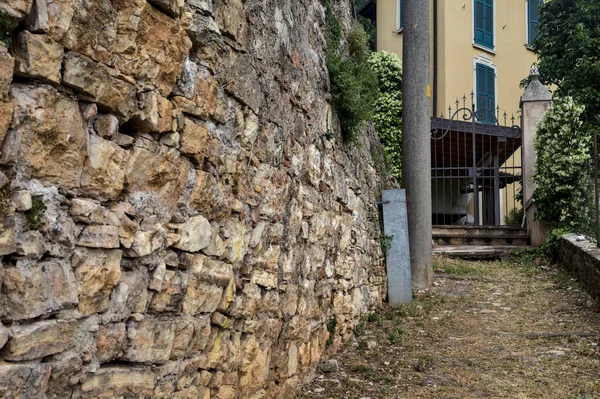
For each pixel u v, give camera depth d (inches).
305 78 155.3
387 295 275.0
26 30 58.8
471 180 618.8
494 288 299.7
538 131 400.2
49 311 61.9
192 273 89.5
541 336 210.8
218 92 97.3
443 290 298.0
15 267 58.1
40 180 61.1
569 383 162.2
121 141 73.3
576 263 307.6
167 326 82.4
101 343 69.9
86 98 66.6
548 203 393.1
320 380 159.6
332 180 183.8
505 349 197.3
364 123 244.8
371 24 753.0
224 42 99.8
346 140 208.4
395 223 277.9
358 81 202.1
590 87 488.7
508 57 710.5
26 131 58.6
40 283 60.5
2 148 56.2
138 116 75.2
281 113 132.8
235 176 105.4
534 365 179.2
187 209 87.9
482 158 581.3
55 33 61.1
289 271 137.9
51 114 61.3
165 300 82.3
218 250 98.3
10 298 57.6
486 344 203.6
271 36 127.1
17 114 57.6
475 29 669.9
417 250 307.0
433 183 613.6
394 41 696.4
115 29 70.4
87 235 67.2
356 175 226.8
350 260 208.5
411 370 173.8
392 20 701.3
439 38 644.1
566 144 384.2
